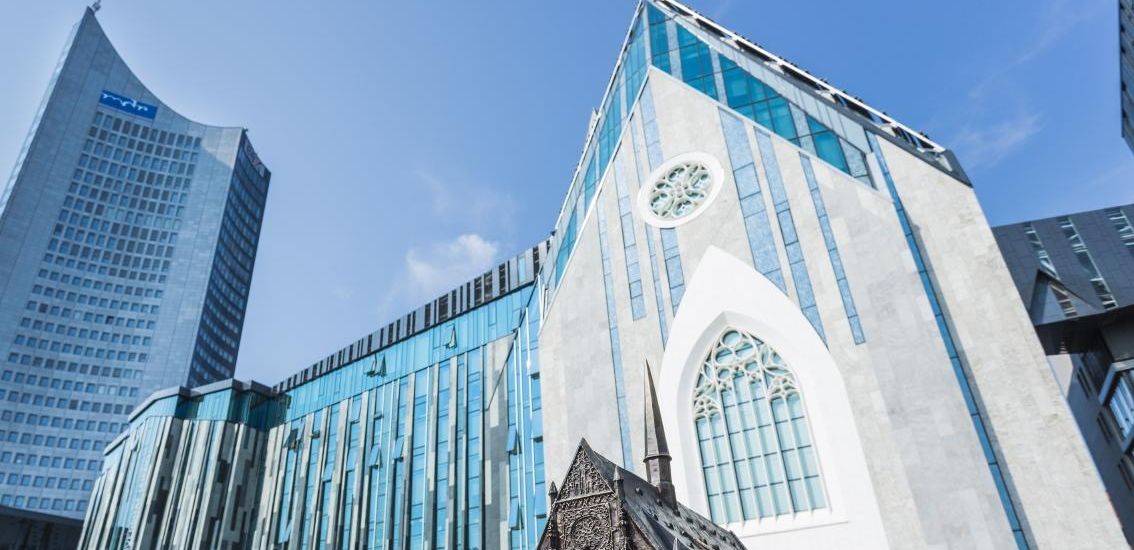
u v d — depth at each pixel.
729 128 47.16
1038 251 55.38
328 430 75.12
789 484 35.47
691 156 48.19
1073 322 48.09
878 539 31.67
